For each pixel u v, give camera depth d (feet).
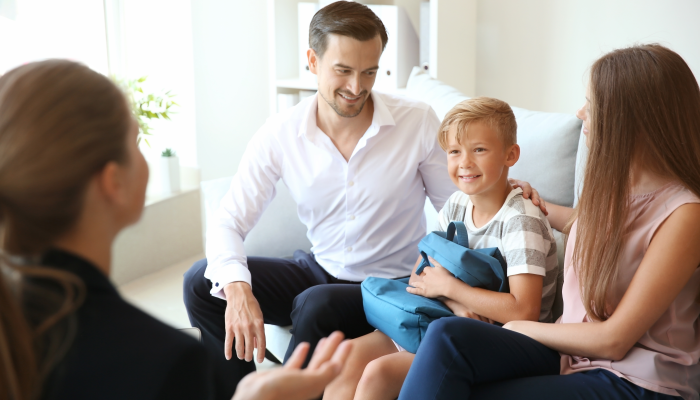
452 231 4.94
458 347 3.80
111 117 2.17
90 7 10.48
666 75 3.78
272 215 6.75
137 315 2.19
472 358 3.83
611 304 4.00
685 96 3.81
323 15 5.31
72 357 2.04
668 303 3.68
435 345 3.82
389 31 8.42
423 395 3.80
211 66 10.64
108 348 2.08
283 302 5.97
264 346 5.08
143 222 9.82
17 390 1.96
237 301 5.19
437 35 8.14
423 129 5.78
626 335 3.73
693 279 3.85
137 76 10.84
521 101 9.20
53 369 2.02
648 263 3.72
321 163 5.78
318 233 6.06
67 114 2.06
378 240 5.85
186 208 10.65
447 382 3.78
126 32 10.74
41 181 2.02
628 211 3.93
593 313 3.99
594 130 3.98
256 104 11.44
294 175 5.90
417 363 3.87
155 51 10.62
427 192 6.11
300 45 9.29
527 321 4.23
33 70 2.14
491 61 9.29
